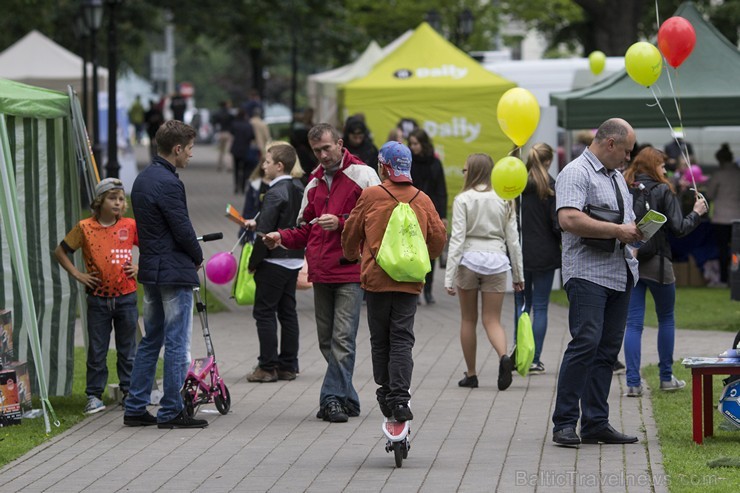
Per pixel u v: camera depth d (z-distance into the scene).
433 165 23.53
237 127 50.00
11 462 12.09
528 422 13.64
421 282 11.91
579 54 74.81
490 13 55.56
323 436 13.14
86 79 44.09
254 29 61.09
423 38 31.95
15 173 14.82
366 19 55.03
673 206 14.55
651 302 24.98
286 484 11.05
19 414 13.91
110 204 14.54
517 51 85.00
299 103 111.50
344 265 13.80
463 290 15.77
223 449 12.58
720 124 24.27
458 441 12.72
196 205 45.53
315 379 16.73
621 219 11.98
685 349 18.70
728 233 27.39
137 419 13.82
